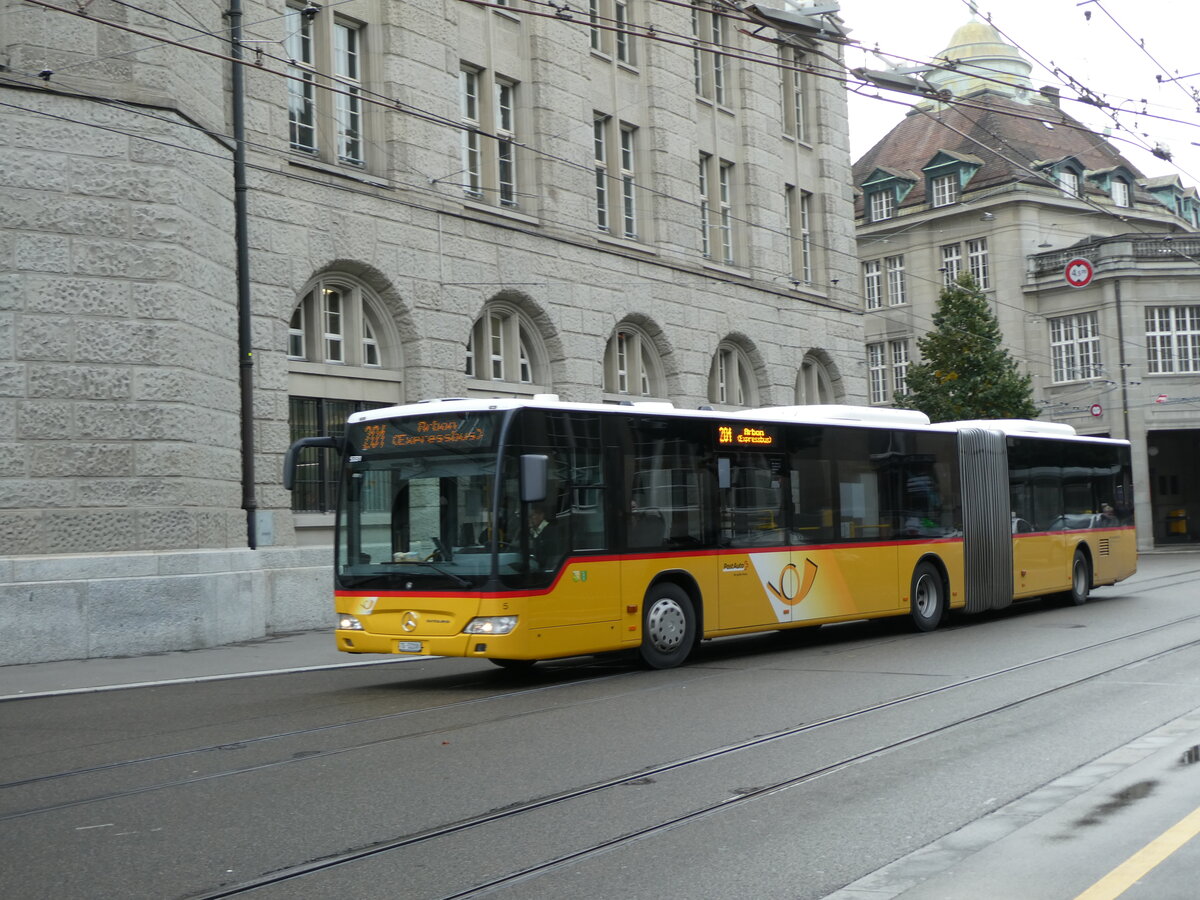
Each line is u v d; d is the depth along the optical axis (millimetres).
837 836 7328
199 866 6961
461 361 24922
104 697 14141
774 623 17094
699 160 32844
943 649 16984
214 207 19641
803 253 37062
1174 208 62719
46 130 17438
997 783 8602
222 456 19672
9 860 7148
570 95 28109
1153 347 53000
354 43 23875
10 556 16969
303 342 22469
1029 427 23359
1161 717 11016
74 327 17547
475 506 13977
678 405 30875
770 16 16359
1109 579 25172
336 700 13484
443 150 24828
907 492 19719
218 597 18875
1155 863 6512
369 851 7211
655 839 7371
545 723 11531
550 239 27172
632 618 15156
